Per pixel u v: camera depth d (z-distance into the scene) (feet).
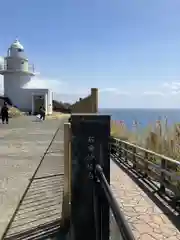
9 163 28.55
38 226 13.98
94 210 6.82
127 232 4.39
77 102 49.88
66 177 13.41
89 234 7.01
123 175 26.61
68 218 13.70
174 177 18.61
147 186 22.66
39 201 17.37
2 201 17.26
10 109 128.88
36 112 158.20
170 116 25.70
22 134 56.54
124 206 18.03
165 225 15.15
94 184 6.86
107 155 7.23
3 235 13.08
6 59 165.99
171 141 23.93
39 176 23.18
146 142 28.68
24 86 167.73
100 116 7.28
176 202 18.37
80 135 7.24
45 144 42.70
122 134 40.42
